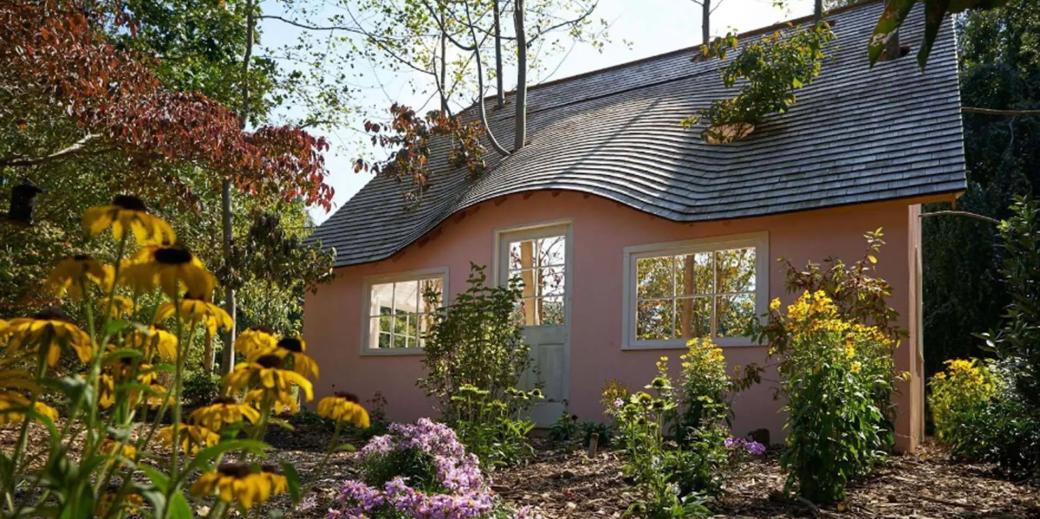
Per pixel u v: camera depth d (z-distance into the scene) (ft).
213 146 28.30
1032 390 20.72
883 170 30.14
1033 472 24.17
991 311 55.57
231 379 7.52
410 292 43.42
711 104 38.11
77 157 31.86
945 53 35.40
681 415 28.94
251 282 48.32
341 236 47.11
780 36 37.45
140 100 27.81
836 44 41.22
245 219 49.93
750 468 24.45
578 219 37.11
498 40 57.98
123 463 6.50
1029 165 62.34
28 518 6.71
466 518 13.09
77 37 26.02
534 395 28.63
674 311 34.17
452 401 28.35
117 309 7.76
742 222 32.60
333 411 8.82
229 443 6.57
